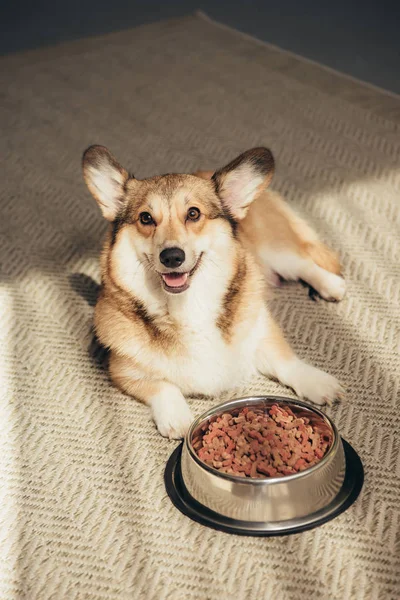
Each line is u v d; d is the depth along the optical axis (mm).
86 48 2260
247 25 2330
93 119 1856
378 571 892
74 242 1493
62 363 1236
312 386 1122
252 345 1157
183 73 2033
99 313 1175
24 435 1115
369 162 1622
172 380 1138
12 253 1472
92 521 988
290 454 974
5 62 2215
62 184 1646
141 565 929
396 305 1281
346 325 1255
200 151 1702
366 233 1437
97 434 1109
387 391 1128
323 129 1742
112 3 2660
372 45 2113
